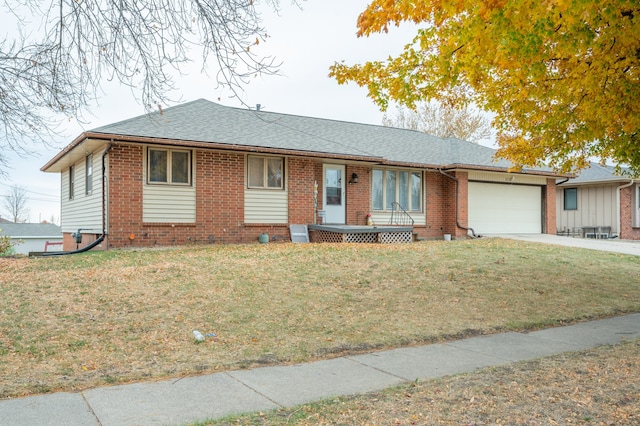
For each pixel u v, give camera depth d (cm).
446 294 949
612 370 532
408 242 1728
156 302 803
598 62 708
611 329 763
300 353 604
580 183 2689
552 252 1531
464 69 720
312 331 698
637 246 1820
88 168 1642
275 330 695
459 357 598
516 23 596
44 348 590
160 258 1191
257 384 489
